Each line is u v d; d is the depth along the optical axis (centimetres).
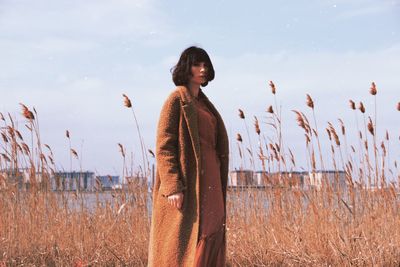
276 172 628
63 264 566
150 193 646
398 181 612
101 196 670
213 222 334
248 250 573
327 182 594
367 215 565
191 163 339
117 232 626
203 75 348
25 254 597
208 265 336
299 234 571
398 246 528
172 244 328
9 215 637
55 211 659
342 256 510
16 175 667
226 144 360
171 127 339
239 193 639
